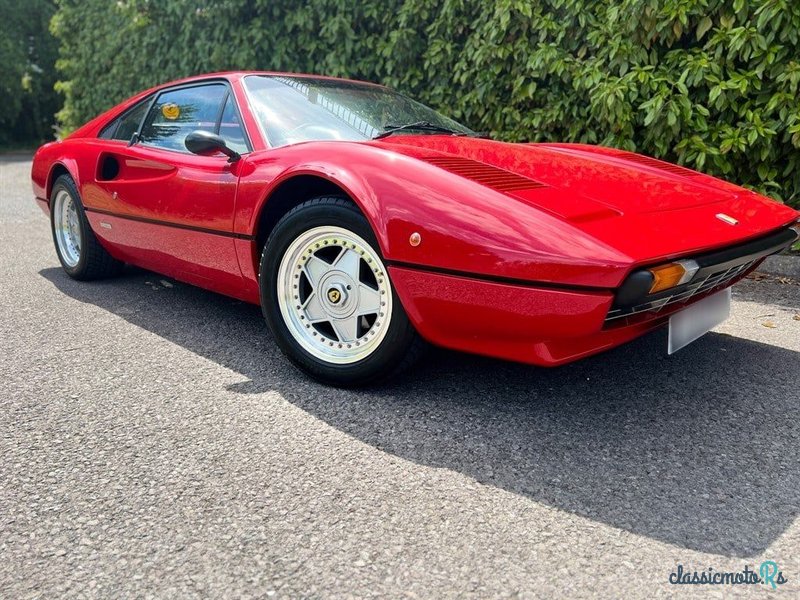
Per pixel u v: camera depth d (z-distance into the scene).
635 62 4.35
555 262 1.88
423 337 2.27
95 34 8.66
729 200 2.48
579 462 1.97
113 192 3.45
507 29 4.92
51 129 23.81
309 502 1.76
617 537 1.62
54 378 2.59
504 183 2.20
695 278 2.04
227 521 1.68
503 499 1.78
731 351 2.87
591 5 4.52
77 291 3.92
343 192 2.43
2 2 21.41
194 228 2.92
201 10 6.66
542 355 2.04
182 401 2.39
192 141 2.69
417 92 5.68
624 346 2.93
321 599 1.41
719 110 4.19
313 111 2.94
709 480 1.87
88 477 1.89
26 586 1.46
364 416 2.26
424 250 2.08
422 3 5.32
